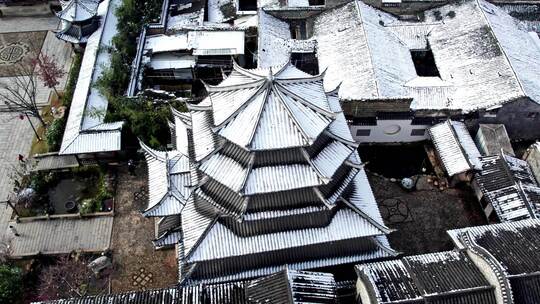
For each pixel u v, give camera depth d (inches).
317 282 1662.2
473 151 2300.7
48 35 3169.3
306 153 1489.9
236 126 1467.8
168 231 1881.2
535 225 1893.5
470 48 2549.2
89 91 2541.8
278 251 1787.6
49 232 2223.2
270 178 1502.2
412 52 2743.6
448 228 2218.3
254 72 1608.0
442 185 2353.6
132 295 1727.4
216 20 2999.5
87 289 2027.6
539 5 2881.4
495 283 1620.3
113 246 2169.0
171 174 1882.4
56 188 2413.9
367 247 1822.1
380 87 2351.1
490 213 2197.3
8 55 3048.7
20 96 2564.0
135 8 2974.9
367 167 2447.1
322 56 2610.7
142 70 2714.1
